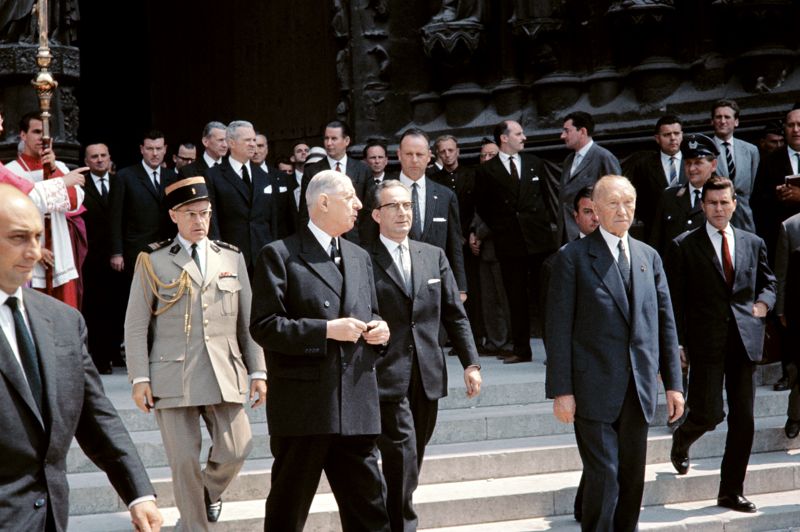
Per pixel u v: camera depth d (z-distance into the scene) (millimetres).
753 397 7930
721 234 7984
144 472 4184
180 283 6793
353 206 6156
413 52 14695
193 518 6789
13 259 3908
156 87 18422
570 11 13570
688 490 8203
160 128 18422
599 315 6621
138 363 6758
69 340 4070
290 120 16328
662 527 7504
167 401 6711
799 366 8062
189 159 13430
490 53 14141
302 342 5828
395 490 6535
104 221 11227
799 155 10203
